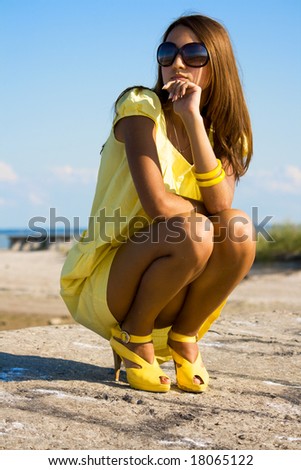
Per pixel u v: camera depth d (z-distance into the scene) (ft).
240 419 11.60
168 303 12.80
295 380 14.43
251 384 13.91
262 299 40.78
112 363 15.16
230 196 12.59
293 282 49.93
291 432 11.06
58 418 11.13
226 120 13.14
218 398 12.75
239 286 48.78
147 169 11.91
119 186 12.55
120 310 12.71
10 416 11.08
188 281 12.10
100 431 10.68
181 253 11.71
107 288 12.48
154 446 10.21
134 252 12.17
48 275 60.70
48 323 31.12
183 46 12.50
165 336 13.44
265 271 54.75
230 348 17.34
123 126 12.28
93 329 13.46
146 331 12.77
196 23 12.66
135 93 12.38
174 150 12.44
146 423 11.14
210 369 15.06
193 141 12.25
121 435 10.57
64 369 14.25
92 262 12.59
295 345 17.98
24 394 12.26
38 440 10.18
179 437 10.60
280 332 19.80
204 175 12.28
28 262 72.84
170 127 12.85
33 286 51.67
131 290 12.43
